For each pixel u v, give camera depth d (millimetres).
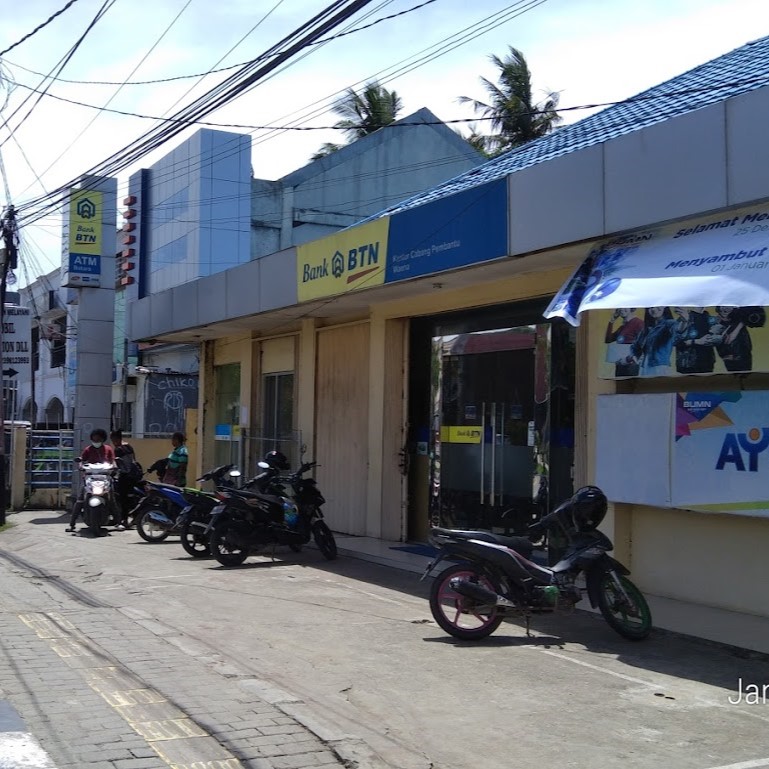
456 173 29438
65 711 5453
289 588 10000
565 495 10750
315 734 5172
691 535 8930
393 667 6746
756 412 8125
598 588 7684
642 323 9156
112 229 18688
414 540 13695
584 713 5715
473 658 7039
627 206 8406
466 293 12023
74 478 18234
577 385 10328
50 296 37000
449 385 12820
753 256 7184
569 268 10297
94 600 9188
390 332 13797
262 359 17797
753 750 5082
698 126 7809
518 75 31375
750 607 8367
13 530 15453
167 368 29844
